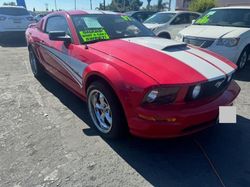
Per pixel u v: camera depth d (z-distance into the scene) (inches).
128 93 108.4
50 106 171.2
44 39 190.5
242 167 112.0
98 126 135.7
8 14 460.4
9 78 234.1
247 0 1034.7
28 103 176.2
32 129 141.3
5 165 112.5
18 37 480.4
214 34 244.4
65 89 203.0
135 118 108.8
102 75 118.9
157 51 129.2
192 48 143.3
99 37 154.7
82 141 129.8
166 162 115.0
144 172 108.7
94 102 135.8
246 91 198.7
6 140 131.0
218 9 290.5
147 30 178.7
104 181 103.4
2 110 165.3
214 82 114.5
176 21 396.2
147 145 126.5
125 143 127.9
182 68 113.3
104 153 120.4
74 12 173.9
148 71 109.6
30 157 117.6
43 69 213.3
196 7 1147.3
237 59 241.6
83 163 113.6
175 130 105.7
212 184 102.3
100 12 177.2
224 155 119.9
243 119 152.0
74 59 147.9
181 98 105.7
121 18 177.3
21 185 101.3
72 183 102.2
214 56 135.6
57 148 124.1
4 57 328.8
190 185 101.8
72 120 151.5
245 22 259.6
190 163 114.3
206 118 111.0
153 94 103.5
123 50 130.5
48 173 107.7
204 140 131.1
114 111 118.6
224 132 138.0
